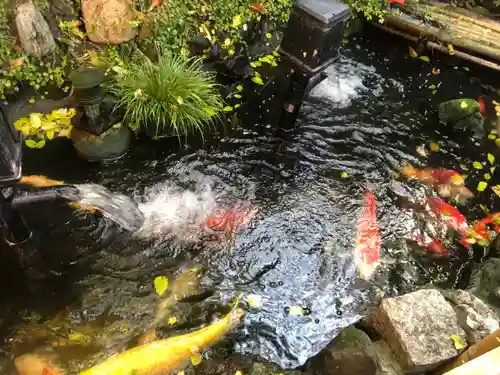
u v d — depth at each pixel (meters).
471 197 1.83
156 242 1.53
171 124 1.75
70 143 1.70
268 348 1.32
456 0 2.44
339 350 1.20
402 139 2.00
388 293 1.50
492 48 2.18
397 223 1.70
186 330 1.34
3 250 1.45
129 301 1.39
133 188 1.66
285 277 1.50
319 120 2.01
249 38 2.02
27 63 1.65
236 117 1.92
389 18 2.28
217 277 1.48
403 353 1.11
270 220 1.65
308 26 1.46
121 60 1.74
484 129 2.10
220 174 1.75
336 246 1.60
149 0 1.79
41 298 1.37
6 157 1.10
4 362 1.24
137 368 1.18
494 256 1.58
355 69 2.27
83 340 1.29
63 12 1.69
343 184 1.80
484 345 1.00
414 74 2.29
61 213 1.54
